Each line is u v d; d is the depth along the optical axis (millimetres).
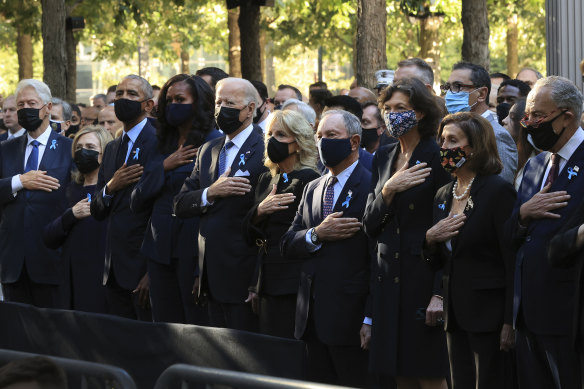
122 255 18703
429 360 13672
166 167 17734
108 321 15633
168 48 92438
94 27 69562
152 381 15008
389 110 13914
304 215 15266
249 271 16406
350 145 14742
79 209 19812
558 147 12383
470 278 12984
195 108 17766
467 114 13227
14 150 21297
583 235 11508
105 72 137750
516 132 17609
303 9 67125
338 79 137000
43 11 40750
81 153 20125
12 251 20781
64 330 16406
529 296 12328
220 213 16516
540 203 12258
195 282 17234
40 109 20875
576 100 12242
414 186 13703
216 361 14031
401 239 13797
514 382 13367
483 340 12953
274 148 15609
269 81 131750
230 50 63438
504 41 91750
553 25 28438
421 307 13672
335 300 14539
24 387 7625
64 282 20234
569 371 12156
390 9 71062
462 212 13180
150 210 18438
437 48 62000
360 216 14727
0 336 17656
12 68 127500
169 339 14680
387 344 13781
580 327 11633
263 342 13414
